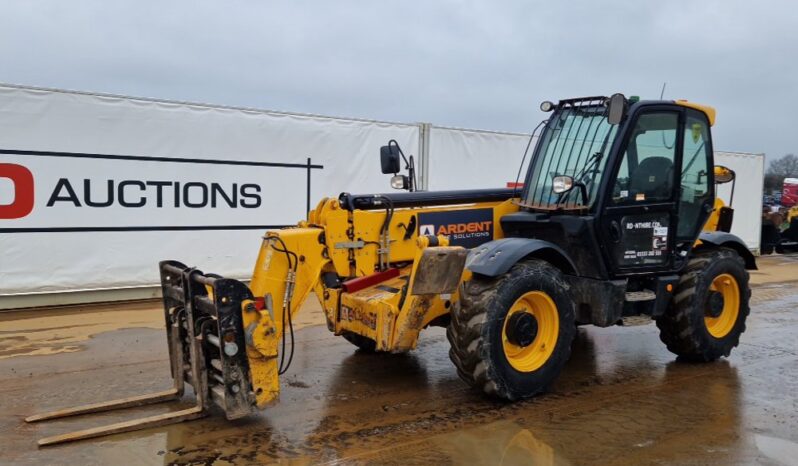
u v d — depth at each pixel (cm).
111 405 432
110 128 769
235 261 866
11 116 713
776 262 1434
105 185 771
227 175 851
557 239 523
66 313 729
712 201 588
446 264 444
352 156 946
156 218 806
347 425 415
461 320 447
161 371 520
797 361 593
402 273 515
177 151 813
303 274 466
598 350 622
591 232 497
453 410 446
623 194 515
